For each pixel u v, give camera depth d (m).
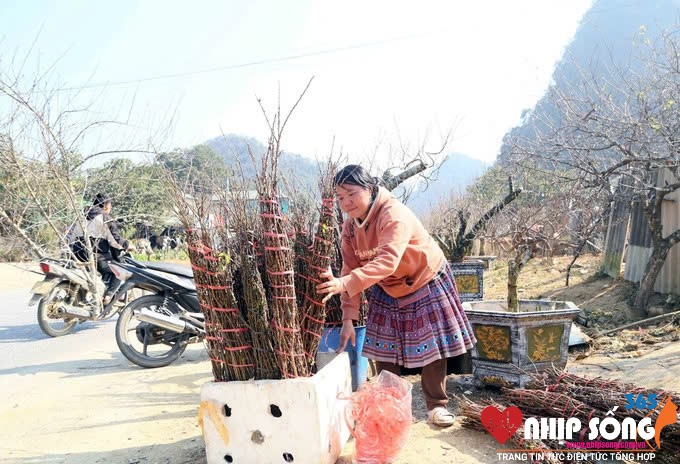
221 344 2.72
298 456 2.55
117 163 8.49
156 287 5.23
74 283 7.12
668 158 6.09
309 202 3.36
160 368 5.06
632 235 8.12
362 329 3.50
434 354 3.00
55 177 7.29
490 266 13.25
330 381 2.70
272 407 2.62
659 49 6.75
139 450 3.13
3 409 4.01
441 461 2.76
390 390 2.74
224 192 3.05
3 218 7.68
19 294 13.05
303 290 2.86
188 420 3.60
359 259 3.17
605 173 6.54
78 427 3.55
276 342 2.65
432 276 3.07
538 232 6.51
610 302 7.46
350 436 3.09
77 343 6.63
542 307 4.31
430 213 11.03
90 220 7.15
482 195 11.58
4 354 6.25
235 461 2.68
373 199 2.96
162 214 8.35
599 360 4.60
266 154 2.66
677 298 6.60
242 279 2.75
